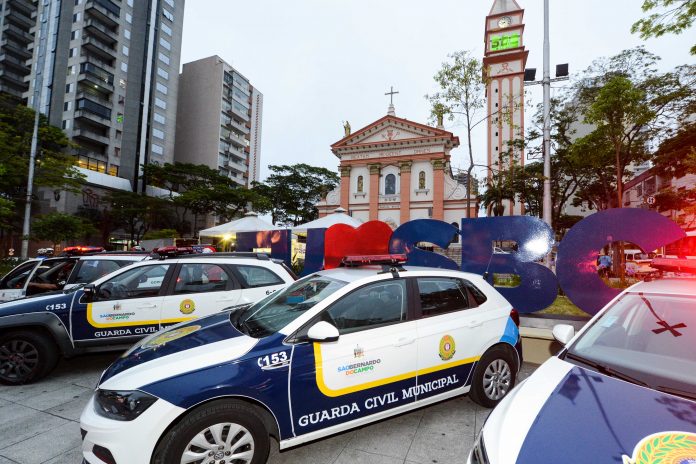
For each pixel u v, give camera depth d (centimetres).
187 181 4647
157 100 5025
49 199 3769
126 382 232
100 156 4381
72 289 464
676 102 1447
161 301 465
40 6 4794
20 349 430
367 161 3544
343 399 275
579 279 550
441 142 3303
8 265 1166
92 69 4322
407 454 291
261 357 253
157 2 5081
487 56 3306
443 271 371
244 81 6725
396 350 301
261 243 1087
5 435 321
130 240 4491
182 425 225
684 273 301
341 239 940
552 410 178
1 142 1842
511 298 606
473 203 3180
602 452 146
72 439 315
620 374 210
